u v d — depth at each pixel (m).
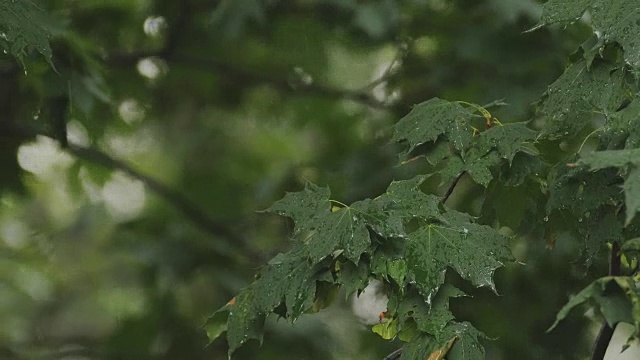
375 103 12.13
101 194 13.91
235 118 14.62
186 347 12.01
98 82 8.84
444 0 10.90
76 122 11.73
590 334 9.31
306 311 4.87
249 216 13.33
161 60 12.05
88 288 16.31
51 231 16.06
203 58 11.91
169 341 12.05
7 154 10.35
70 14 11.30
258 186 12.75
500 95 10.38
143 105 12.41
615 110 4.59
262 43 11.87
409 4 10.70
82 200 14.65
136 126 12.62
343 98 12.41
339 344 11.24
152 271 12.09
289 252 4.94
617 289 3.70
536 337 9.32
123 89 11.98
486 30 10.48
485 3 10.12
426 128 5.14
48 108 8.94
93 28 11.62
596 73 4.68
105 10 11.55
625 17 4.33
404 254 4.59
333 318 11.50
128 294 16.30
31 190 10.90
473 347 4.49
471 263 4.57
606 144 4.70
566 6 4.53
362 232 4.50
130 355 12.15
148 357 12.12
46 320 16.48
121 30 11.84
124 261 14.09
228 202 14.41
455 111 5.18
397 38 11.31
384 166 10.98
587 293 3.68
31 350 13.79
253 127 15.00
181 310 12.11
